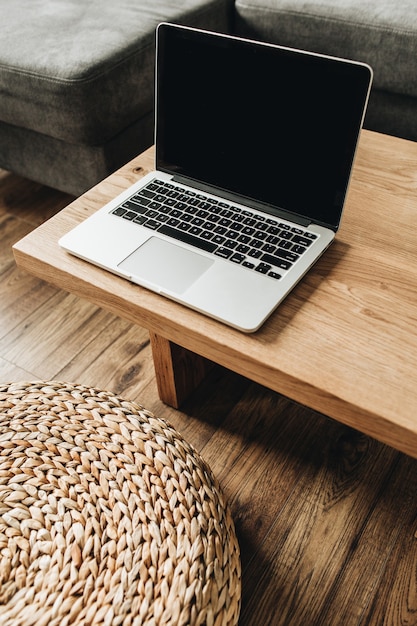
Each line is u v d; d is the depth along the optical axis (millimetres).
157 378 1036
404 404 580
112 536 627
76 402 753
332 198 738
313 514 938
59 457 691
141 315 714
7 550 626
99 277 742
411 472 983
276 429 1057
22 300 1332
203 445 1037
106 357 1198
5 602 590
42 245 795
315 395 610
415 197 843
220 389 1124
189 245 753
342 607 837
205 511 654
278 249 737
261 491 971
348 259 748
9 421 731
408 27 1212
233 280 701
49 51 1193
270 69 705
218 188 832
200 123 797
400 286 707
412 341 641
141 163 936
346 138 688
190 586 591
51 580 601
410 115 1353
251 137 762
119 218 803
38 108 1233
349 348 637
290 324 667
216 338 655
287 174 758
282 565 882
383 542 899
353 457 1010
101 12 1346
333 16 1295
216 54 736
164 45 772
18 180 1692
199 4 1380
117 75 1204
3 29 1281
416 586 852
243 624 827
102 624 565
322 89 678
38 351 1217
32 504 657
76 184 1422
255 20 1414
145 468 679
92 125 1214
